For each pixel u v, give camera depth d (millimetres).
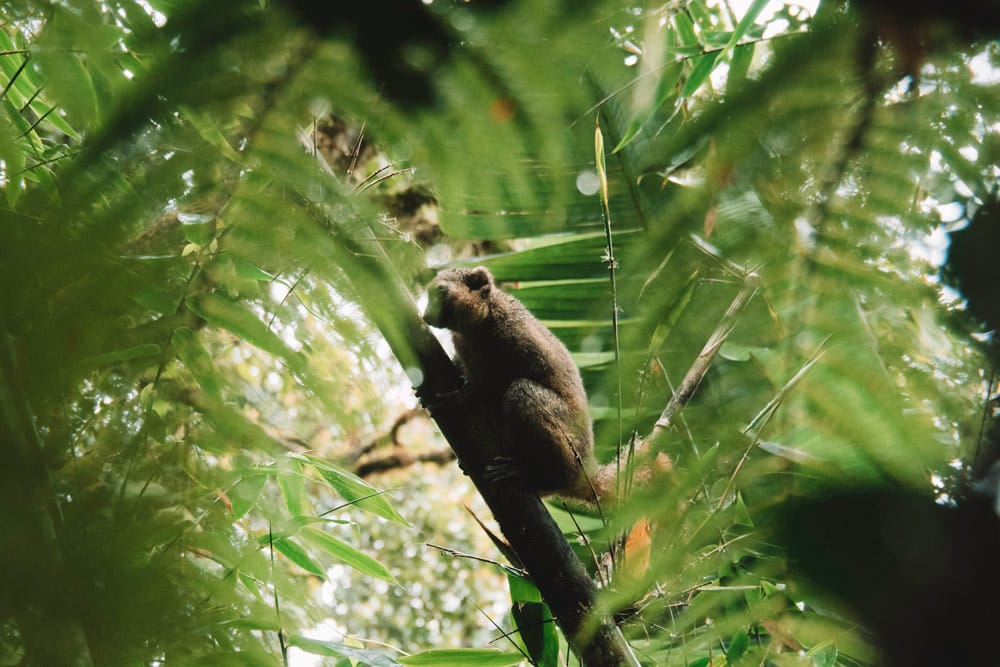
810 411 1214
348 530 17875
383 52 1112
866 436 1099
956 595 878
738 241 1294
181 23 1050
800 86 1188
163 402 1974
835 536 933
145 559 1211
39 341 1057
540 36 1130
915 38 1123
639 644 3773
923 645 880
